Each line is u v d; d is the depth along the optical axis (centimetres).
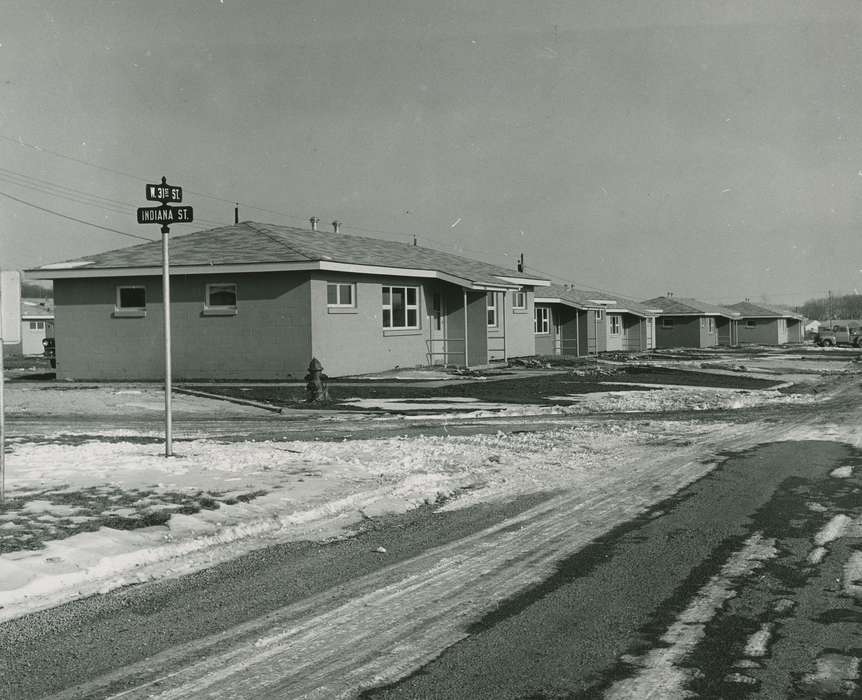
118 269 2603
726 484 1052
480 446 1374
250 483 1012
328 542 792
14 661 505
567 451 1334
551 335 4944
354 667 493
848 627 547
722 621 561
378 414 1877
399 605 607
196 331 2594
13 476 1030
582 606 597
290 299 2508
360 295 2727
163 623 572
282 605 609
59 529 779
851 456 1273
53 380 2727
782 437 1500
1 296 874
